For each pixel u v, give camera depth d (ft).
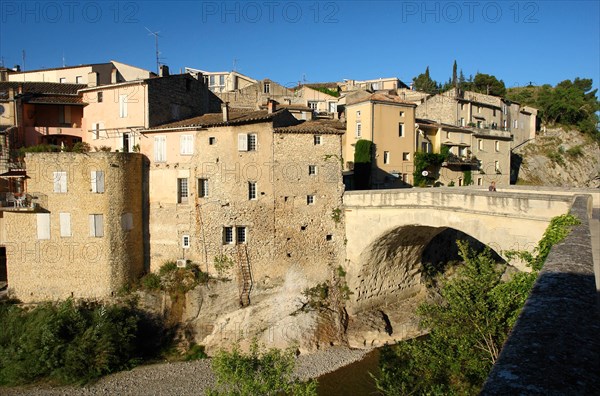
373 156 156.66
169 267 122.52
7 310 108.78
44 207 114.21
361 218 119.03
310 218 123.13
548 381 11.22
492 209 81.76
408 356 62.85
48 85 150.71
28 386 94.38
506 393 10.79
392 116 161.89
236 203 119.96
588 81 384.47
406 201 104.68
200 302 118.42
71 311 103.71
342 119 191.52
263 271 121.29
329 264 124.77
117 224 116.26
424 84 384.06
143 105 128.36
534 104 306.55
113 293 115.75
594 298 18.15
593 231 50.37
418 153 168.04
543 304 17.46
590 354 12.79
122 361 103.81
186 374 100.78
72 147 132.57
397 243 119.65
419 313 59.11
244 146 119.55
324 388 95.55
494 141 205.87
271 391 61.21
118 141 132.87
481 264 54.34
